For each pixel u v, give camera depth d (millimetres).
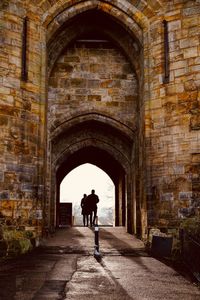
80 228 18172
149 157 13242
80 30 15508
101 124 16594
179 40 13102
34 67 13219
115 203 23719
